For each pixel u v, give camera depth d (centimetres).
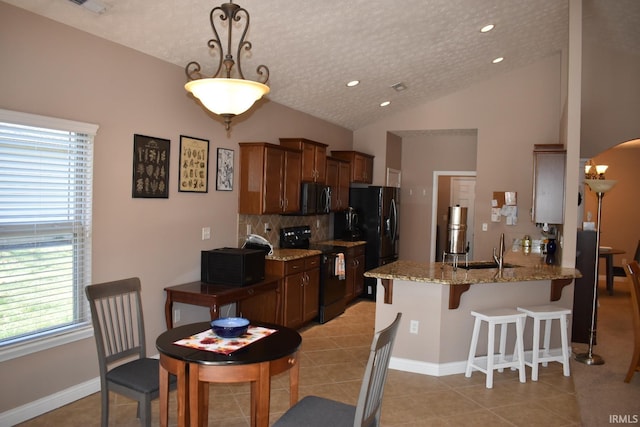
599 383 400
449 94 731
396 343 428
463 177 897
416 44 504
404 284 423
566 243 486
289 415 227
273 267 505
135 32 356
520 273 438
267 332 271
